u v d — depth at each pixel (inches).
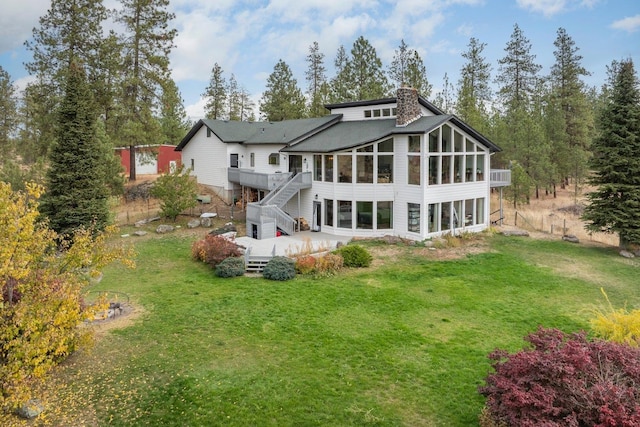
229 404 382.0
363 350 487.2
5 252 318.3
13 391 309.9
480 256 890.7
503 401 289.3
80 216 947.3
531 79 2124.8
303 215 1187.3
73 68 963.3
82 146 961.5
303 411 373.4
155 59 1427.2
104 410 370.6
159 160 1984.5
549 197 1755.7
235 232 1074.7
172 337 515.2
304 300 644.1
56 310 342.0
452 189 1055.6
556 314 601.3
